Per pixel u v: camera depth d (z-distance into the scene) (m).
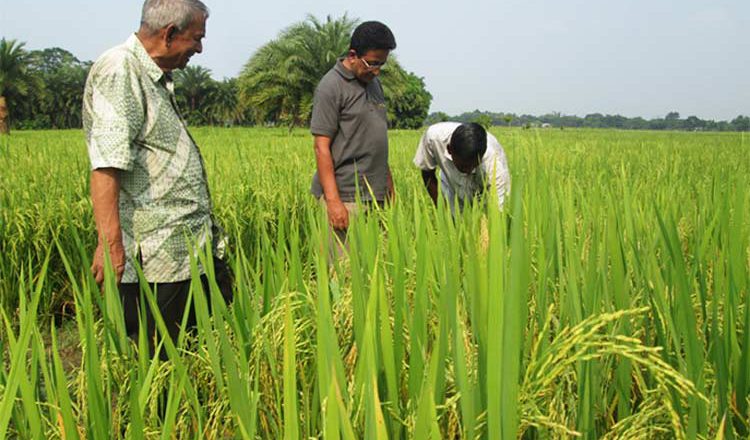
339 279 2.33
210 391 1.94
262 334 1.75
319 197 4.38
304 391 1.70
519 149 3.52
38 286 1.43
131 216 2.82
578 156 8.85
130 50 2.73
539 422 1.39
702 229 2.44
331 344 1.46
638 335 1.94
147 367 1.84
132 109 2.66
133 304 2.91
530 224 2.29
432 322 1.96
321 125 4.01
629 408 1.74
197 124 80.50
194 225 2.98
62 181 6.70
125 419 1.85
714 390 1.70
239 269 2.12
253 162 8.61
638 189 4.27
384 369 1.68
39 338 1.75
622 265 1.78
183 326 2.02
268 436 1.76
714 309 1.61
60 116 82.06
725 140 25.05
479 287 1.46
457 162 3.86
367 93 4.12
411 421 1.45
